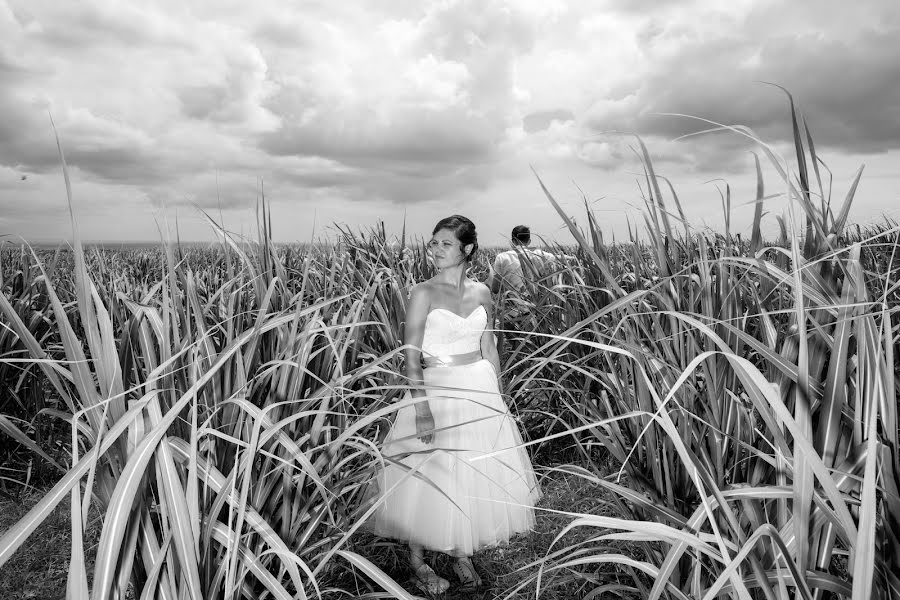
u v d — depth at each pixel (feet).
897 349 4.90
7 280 13.64
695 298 6.31
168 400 5.51
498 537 8.69
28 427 12.19
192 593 4.17
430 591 8.20
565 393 12.50
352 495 7.61
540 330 13.93
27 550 9.16
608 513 8.70
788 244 5.48
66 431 12.75
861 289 3.71
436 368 8.89
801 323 3.59
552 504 10.53
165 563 4.48
